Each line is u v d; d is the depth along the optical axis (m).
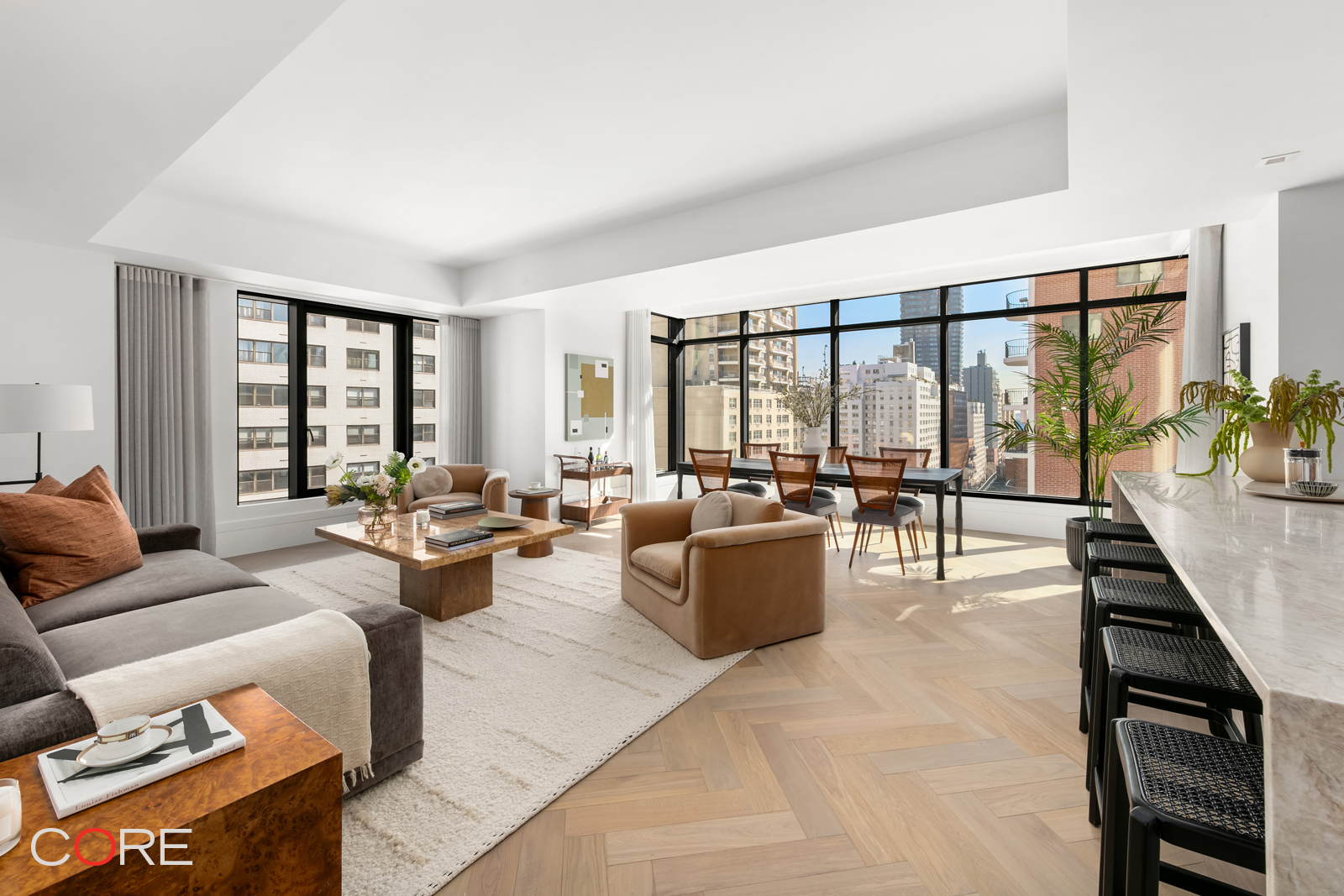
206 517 4.76
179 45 1.85
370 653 1.79
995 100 3.04
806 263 4.57
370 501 3.67
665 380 8.02
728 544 2.82
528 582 4.10
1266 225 3.33
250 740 1.17
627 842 1.64
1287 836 0.63
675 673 2.67
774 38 2.51
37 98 2.15
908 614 3.49
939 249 4.22
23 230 3.61
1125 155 2.74
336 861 1.14
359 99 2.96
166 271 4.54
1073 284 5.43
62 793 0.97
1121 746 1.03
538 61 2.66
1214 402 2.66
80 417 3.18
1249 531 1.50
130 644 1.91
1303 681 0.66
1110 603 1.66
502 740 2.12
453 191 4.13
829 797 1.83
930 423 6.19
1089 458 5.35
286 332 5.52
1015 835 1.66
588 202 4.38
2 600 1.63
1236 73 2.12
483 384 6.95
